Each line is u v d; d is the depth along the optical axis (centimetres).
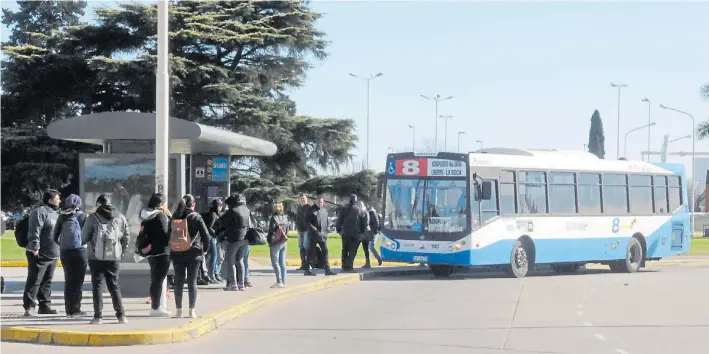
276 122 4244
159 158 1476
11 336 1231
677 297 1923
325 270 2300
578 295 1952
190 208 1398
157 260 1384
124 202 1691
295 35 4319
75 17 7006
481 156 2394
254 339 1270
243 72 4266
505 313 1598
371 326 1415
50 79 4212
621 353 1167
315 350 1177
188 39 4116
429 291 2028
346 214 2438
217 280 1991
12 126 4234
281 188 4209
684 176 3141
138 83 3959
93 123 1636
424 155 2419
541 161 2577
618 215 2814
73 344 1196
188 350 1165
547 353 1165
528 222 2506
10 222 5712
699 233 7781
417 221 2400
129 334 1202
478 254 2345
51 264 1397
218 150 2030
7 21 6919
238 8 4300
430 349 1189
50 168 3938
